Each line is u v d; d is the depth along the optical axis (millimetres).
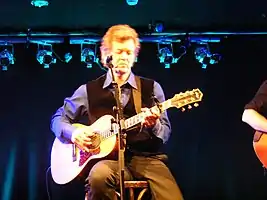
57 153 4180
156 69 6828
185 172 6762
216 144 6793
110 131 3803
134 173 3834
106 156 3795
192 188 6746
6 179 6715
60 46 6766
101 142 3854
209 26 6617
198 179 6758
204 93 6828
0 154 6766
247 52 6824
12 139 6781
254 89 6824
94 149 3865
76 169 3973
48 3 5945
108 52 3938
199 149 6789
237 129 6797
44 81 6832
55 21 6449
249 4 6043
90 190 3639
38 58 6504
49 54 6520
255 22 6566
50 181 6648
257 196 6703
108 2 5945
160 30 6414
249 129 6789
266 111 4430
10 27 6566
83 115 4195
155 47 6828
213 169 6773
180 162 6773
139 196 3740
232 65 6828
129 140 3857
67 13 6227
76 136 3908
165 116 3980
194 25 6594
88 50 6473
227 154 6781
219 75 6840
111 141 3797
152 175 3779
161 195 3703
